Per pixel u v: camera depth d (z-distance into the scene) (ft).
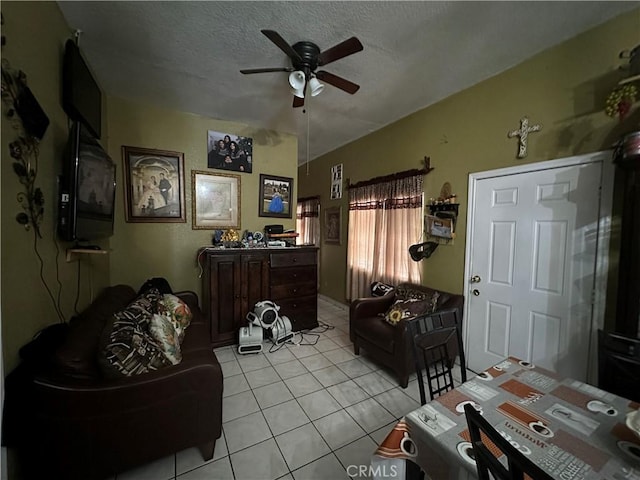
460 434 2.90
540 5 5.25
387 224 11.38
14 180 3.79
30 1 4.25
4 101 3.57
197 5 5.28
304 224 18.31
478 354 8.11
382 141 11.81
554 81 6.47
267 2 5.20
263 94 8.95
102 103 8.58
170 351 5.24
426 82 8.16
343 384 7.47
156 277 9.81
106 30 5.98
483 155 8.00
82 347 4.35
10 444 3.50
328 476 4.68
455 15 5.52
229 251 9.64
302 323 11.16
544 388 3.80
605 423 3.08
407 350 7.23
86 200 5.32
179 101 9.46
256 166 11.85
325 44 6.40
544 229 6.70
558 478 2.38
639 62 4.87
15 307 3.77
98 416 4.04
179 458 5.05
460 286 8.64
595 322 5.89
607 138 5.67
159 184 9.92
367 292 12.76
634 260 4.80
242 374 7.94
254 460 4.99
